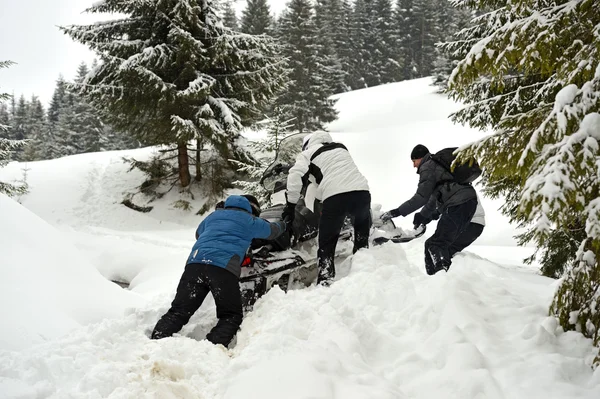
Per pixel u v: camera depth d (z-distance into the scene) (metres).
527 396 2.28
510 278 4.34
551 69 2.92
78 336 2.79
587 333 2.76
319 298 3.50
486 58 2.92
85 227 11.93
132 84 12.72
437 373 2.49
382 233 5.41
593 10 2.77
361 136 19.48
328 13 44.16
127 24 13.57
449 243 4.55
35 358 2.36
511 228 10.43
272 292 3.66
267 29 34.41
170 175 14.62
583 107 2.46
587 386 2.33
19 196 13.88
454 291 3.21
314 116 28.20
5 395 2.07
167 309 3.57
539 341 2.69
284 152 5.39
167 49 12.98
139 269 8.45
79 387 2.25
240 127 13.18
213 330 3.19
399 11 51.75
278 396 2.25
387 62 47.91
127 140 38.19
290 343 2.77
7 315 2.79
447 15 50.53
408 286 3.54
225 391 2.43
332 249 4.11
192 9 12.73
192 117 13.41
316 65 28.33
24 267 3.39
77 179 14.83
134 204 13.63
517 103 5.72
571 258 5.29
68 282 3.63
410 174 14.84
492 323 3.03
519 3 3.11
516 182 5.63
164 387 2.34
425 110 29.59
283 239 4.24
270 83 14.16
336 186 4.04
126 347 2.81
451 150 4.58
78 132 41.47
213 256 3.34
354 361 2.62
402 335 3.03
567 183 2.26
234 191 14.18
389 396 2.26
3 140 11.20
